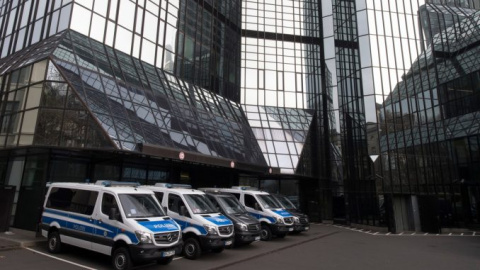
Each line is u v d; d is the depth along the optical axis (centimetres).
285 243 1524
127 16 2025
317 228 2367
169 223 959
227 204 1372
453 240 1833
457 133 2648
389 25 2800
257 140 2755
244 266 1023
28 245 1151
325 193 2928
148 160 1691
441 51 2831
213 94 2702
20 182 1488
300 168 2761
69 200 1060
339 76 2992
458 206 2508
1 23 2286
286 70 3322
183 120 1925
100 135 1305
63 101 1346
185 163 1844
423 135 2628
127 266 855
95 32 1817
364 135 2614
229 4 3206
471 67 2605
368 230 2347
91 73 1541
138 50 2067
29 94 1414
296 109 3209
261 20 3447
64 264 930
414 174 2508
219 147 2056
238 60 3225
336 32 3086
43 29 1856
